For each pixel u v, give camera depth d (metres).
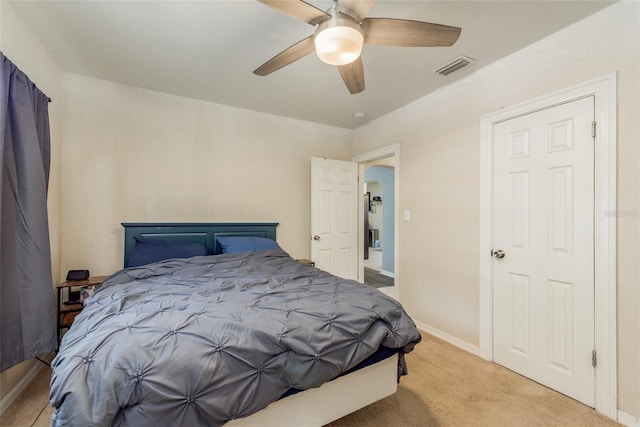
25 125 1.73
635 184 1.59
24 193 1.72
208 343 1.14
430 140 2.89
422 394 1.87
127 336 1.13
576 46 1.82
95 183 2.68
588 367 1.76
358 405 1.51
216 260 2.53
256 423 1.22
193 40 2.05
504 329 2.23
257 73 1.86
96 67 2.45
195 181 3.11
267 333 1.23
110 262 2.72
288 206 3.66
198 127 3.12
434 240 2.83
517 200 2.15
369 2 1.30
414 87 2.74
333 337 1.33
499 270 2.27
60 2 1.69
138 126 2.84
